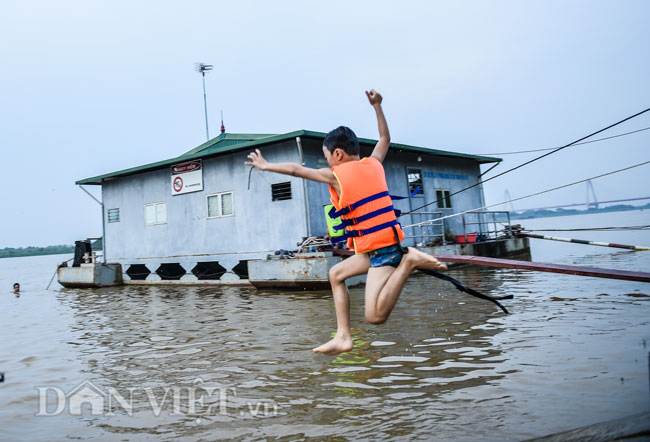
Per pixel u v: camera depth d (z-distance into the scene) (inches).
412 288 466.0
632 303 312.7
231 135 757.3
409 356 219.1
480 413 146.9
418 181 774.5
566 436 111.6
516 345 224.4
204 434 148.1
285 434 143.4
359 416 153.0
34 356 277.1
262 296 497.0
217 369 223.0
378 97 129.1
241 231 649.0
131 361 251.0
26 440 151.4
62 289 800.3
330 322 317.1
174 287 684.7
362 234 117.3
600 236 1598.2
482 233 791.7
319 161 615.2
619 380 165.5
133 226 783.1
